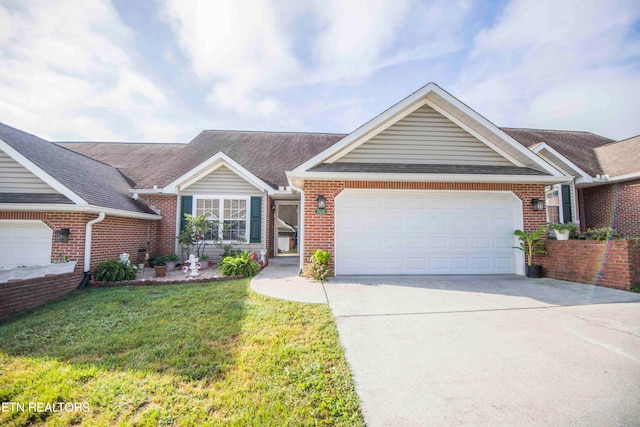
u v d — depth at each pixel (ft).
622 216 40.52
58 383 10.64
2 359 12.47
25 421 8.84
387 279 27.63
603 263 24.09
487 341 13.74
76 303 21.03
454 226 30.14
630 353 12.42
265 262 39.17
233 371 11.36
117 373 11.27
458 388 10.12
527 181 29.04
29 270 20.57
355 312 17.90
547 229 30.01
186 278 30.01
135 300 21.53
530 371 11.13
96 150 53.16
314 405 9.37
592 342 13.48
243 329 15.43
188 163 47.29
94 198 29.60
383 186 29.12
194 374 11.14
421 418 8.70
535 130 55.57
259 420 8.68
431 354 12.55
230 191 41.75
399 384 10.41
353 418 8.73
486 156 31.30
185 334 14.90
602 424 8.34
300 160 48.47
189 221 37.45
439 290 23.25
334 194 29.12
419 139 31.07
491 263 30.19
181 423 8.61
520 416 8.70
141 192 38.88
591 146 51.57
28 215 27.50
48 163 29.68
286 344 13.58
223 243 41.14
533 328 15.19
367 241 29.68
